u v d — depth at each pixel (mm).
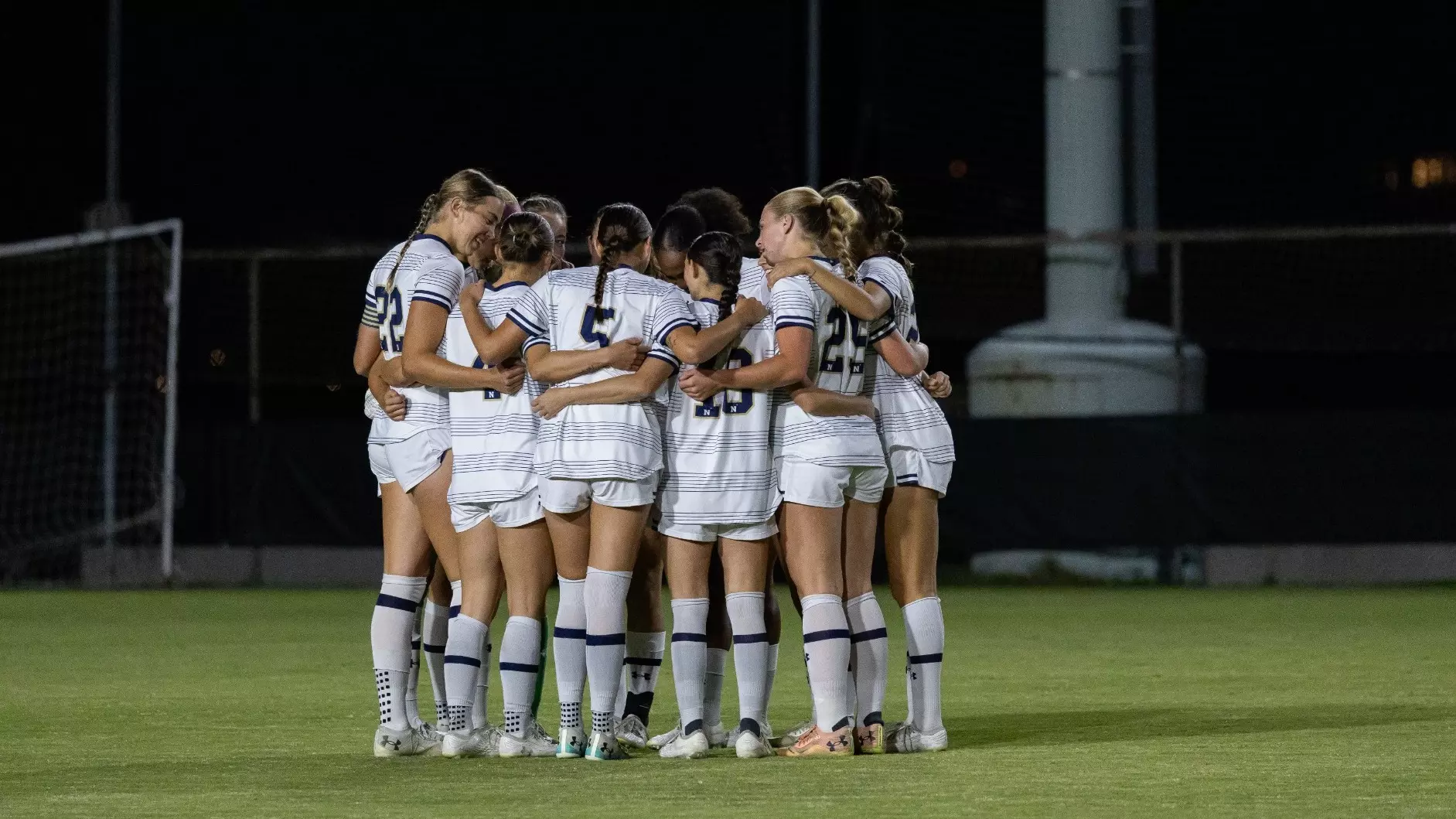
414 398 20859
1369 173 89000
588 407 19859
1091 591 56469
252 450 62344
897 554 20891
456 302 20859
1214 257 69438
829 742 19969
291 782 18312
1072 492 59188
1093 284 60844
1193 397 61062
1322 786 17375
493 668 31422
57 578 63781
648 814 16047
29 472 64812
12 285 67875
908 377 20969
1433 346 65500
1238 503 58375
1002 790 17188
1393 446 57781
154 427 63906
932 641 20594
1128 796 16812
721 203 22781
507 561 20562
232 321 79062
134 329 67812
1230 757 19453
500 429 20359
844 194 20922
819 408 19953
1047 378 60750
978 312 69812
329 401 87000
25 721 24312
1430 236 66750
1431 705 24906
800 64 86062
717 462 20016
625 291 20047
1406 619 43031
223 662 33469
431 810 16406
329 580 61562
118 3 70188
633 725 21844
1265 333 66250
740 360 20328
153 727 23562
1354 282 67688
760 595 20375
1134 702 25766
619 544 20000
